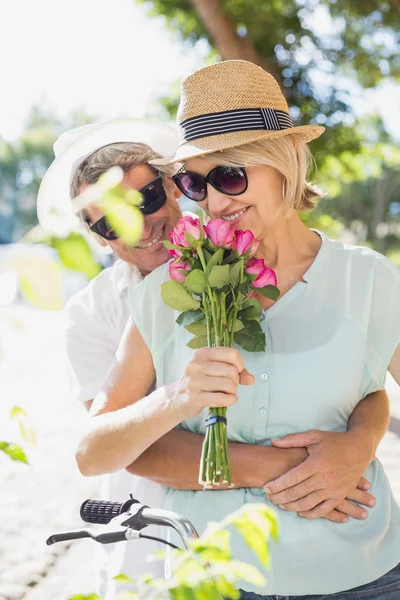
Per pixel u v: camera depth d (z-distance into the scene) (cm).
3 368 1166
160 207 269
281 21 928
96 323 276
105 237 267
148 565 237
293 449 205
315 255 218
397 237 3994
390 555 207
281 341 207
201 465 184
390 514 211
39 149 2956
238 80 211
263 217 212
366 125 1152
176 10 1006
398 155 1205
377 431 212
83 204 100
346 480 202
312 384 205
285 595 199
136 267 278
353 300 209
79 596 117
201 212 204
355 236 4038
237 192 205
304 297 211
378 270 213
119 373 223
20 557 485
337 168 1141
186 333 213
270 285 192
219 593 109
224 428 185
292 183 211
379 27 960
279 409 206
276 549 198
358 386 212
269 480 203
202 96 212
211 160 206
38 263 90
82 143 278
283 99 221
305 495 200
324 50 964
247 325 195
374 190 3944
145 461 218
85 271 92
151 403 198
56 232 93
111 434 204
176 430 222
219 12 870
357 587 203
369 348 211
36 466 664
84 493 598
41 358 1278
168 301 193
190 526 168
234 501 206
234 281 189
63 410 869
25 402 912
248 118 209
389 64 976
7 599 428
